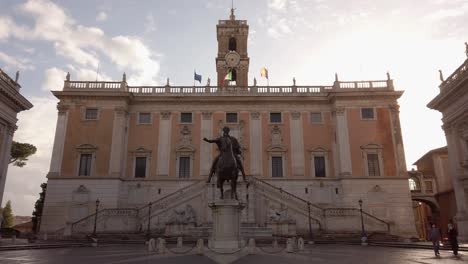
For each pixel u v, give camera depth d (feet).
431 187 162.30
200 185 126.82
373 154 137.39
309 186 136.26
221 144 53.83
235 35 181.37
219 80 173.17
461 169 104.27
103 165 135.13
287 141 142.61
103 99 142.51
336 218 115.85
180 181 136.67
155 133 143.33
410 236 122.31
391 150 137.08
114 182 132.87
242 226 110.22
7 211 228.02
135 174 139.03
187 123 144.46
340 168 136.26
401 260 48.80
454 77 105.81
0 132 101.55
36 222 169.07
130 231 113.29
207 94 147.13
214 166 54.24
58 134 138.41
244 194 121.08
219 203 49.26
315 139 142.92
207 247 55.67
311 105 147.02
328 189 135.74
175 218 115.85
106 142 137.59
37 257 52.54
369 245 90.94
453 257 54.65
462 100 101.86
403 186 132.46
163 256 49.37
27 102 108.78
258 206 121.90
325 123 144.87
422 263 44.83
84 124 139.85
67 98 142.51
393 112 140.87
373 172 135.54
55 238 108.99
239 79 173.37
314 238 105.09
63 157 136.26
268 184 125.49
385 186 132.67
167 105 146.51
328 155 141.18
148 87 149.28
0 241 94.32
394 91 140.36
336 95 141.18
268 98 144.97
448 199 147.84
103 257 51.01
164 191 135.54
